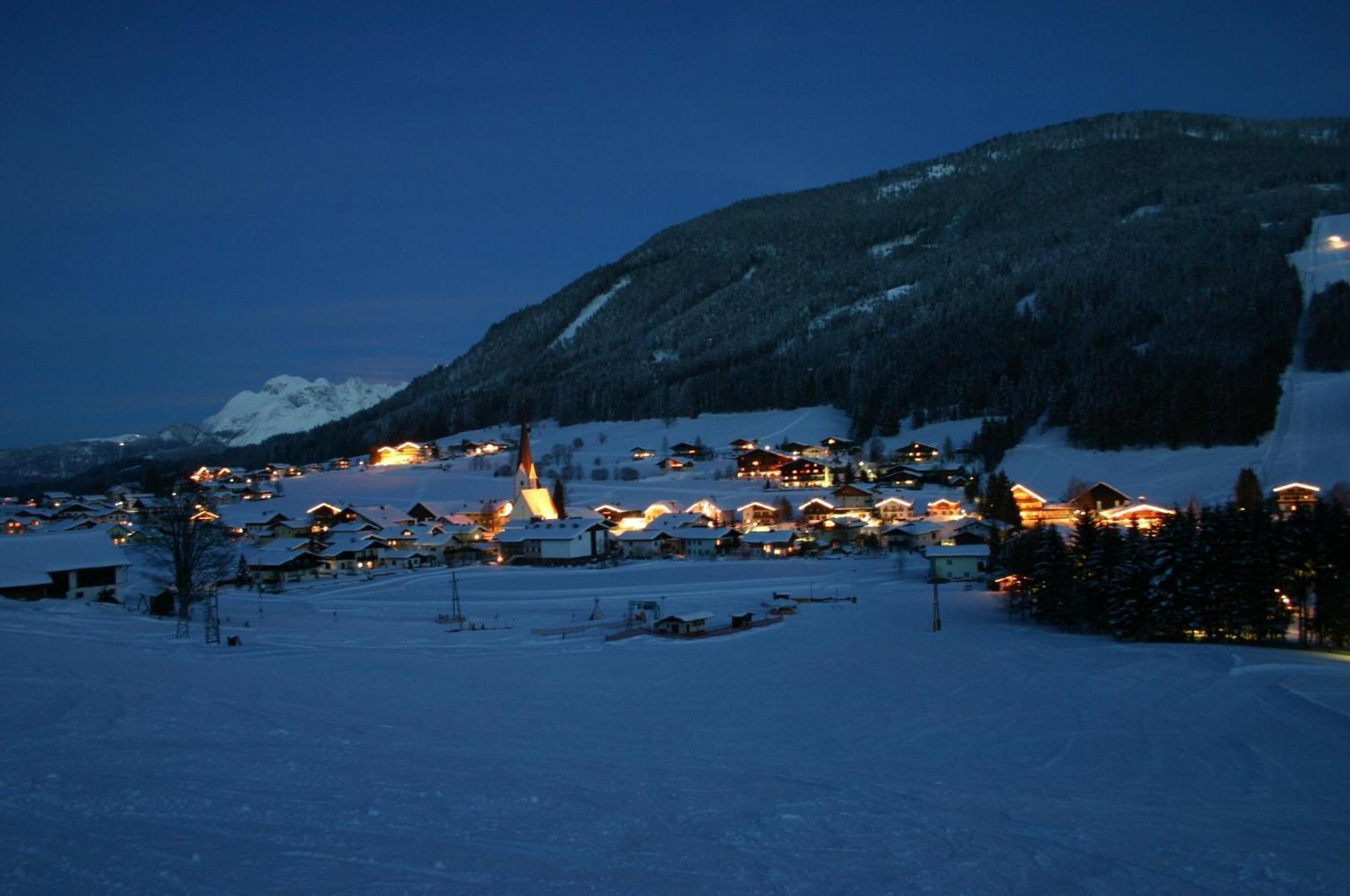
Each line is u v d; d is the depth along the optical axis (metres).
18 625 43.34
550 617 71.44
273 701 27.52
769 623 66.00
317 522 138.00
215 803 14.04
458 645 55.84
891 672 45.59
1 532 148.25
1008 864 14.40
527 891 11.13
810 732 32.38
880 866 13.73
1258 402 144.25
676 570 101.31
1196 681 41.38
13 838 11.49
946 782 23.12
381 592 91.00
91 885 10.07
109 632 46.22
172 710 22.83
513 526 131.75
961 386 196.75
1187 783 25.09
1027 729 32.81
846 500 143.62
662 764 22.83
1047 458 154.00
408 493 182.88
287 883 10.65
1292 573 54.94
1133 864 14.91
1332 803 22.47
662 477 183.75
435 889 10.89
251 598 84.69
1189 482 125.62
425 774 17.89
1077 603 60.12
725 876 12.54
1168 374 159.00
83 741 17.81
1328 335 168.50
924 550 105.31
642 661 49.75
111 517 162.38
